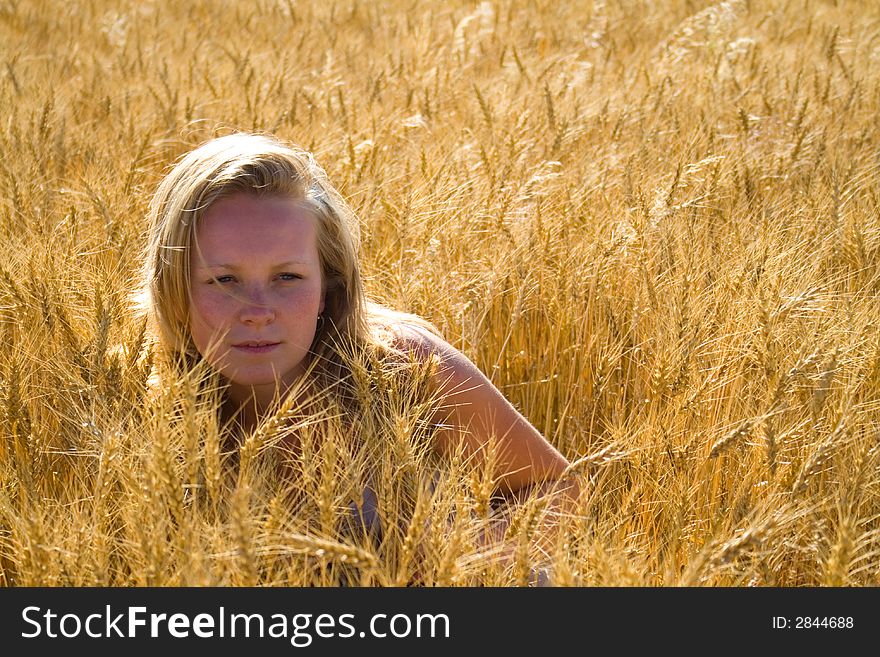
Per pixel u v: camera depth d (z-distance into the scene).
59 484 3.49
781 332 4.26
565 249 5.36
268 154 3.09
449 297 4.96
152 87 9.59
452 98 9.40
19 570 2.82
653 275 5.04
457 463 2.91
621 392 4.68
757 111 8.69
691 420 3.93
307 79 10.83
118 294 3.89
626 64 11.21
